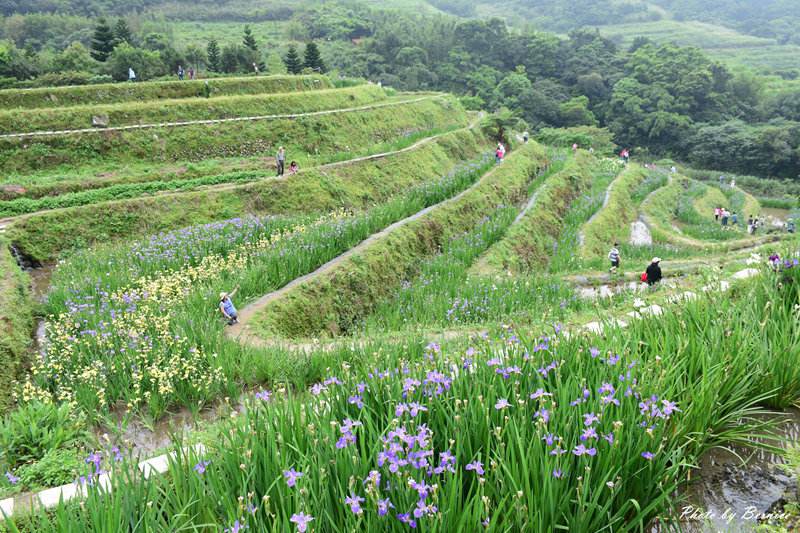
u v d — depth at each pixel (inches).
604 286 796.0
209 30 5036.9
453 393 194.4
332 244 702.5
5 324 506.3
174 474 171.0
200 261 677.3
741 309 268.4
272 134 1384.1
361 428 167.0
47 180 1030.4
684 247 1146.7
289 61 2517.2
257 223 808.9
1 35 3976.4
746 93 3941.9
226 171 1195.9
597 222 1283.2
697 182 2383.1
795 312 257.9
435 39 4426.7
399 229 823.1
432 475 157.2
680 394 199.3
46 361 450.0
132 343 436.8
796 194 2669.8
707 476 191.0
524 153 1635.1
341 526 149.1
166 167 1190.3
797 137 2984.7
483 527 141.8
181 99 1405.0
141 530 153.3
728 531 165.8
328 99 1670.8
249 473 164.2
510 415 180.7
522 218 1083.9
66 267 693.9
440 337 461.1
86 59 2111.2
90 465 193.9
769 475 190.2
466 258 845.2
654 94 3757.4
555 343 225.1
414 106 1900.8
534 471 152.5
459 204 1020.5
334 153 1409.9
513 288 644.1
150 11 5334.6
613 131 3809.1
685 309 270.4
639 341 226.2
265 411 197.2
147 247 733.9
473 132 1771.7
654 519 170.6
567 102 3959.2
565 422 172.6
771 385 223.3
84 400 370.0
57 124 1188.5
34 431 309.0
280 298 565.0
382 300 676.1
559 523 154.9
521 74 4229.8
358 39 4852.4
